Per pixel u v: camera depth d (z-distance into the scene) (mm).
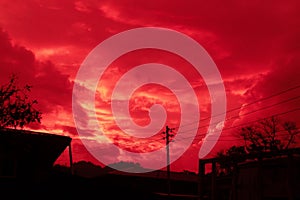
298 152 11555
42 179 25516
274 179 12773
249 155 13133
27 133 25422
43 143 25859
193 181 54375
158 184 52656
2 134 24906
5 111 28812
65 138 26469
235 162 14039
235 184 13930
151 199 28875
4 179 24453
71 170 27547
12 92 29219
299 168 12234
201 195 15562
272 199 12727
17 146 25078
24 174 25062
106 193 27172
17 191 24656
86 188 26672
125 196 27766
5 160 24703
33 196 25062
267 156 12492
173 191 52875
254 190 13375
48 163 26047
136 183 51812
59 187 25938
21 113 29109
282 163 12641
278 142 52625
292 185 11422
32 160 25500
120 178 51500
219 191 15852
